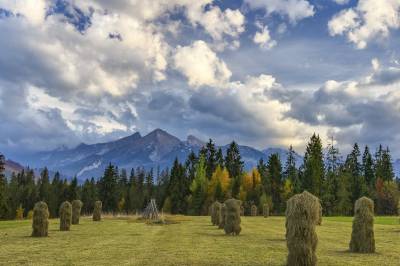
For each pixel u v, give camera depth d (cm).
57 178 14512
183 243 2556
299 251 1647
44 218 2945
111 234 3191
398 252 2145
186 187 10756
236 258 1933
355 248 2166
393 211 9794
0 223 4441
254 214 7906
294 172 11519
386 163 11388
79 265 1738
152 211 5428
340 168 11681
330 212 10062
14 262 1811
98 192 12506
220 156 12112
